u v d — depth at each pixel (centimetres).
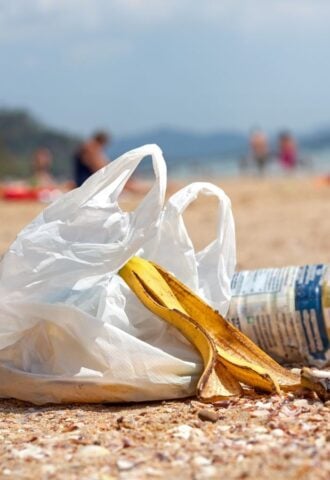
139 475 90
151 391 107
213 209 329
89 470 92
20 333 109
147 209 108
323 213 304
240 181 597
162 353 107
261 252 209
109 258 108
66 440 98
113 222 109
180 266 115
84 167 365
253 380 108
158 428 100
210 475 90
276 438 96
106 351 107
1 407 109
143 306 112
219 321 112
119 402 108
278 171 800
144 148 110
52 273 108
